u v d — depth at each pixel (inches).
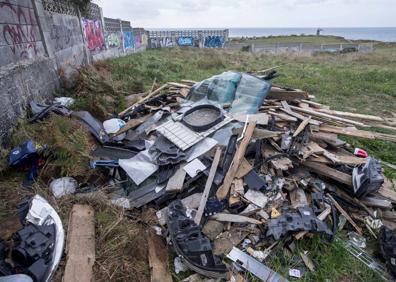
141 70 440.5
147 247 106.7
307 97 201.2
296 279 100.1
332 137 159.3
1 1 162.9
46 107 175.9
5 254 86.5
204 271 94.3
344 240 116.7
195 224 105.2
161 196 125.3
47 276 84.0
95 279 88.8
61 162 130.6
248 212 118.5
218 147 137.2
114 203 122.2
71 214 109.0
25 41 192.2
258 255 106.4
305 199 126.0
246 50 1108.5
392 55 810.8
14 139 144.2
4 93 149.3
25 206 107.2
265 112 173.5
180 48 1061.1
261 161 139.3
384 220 127.0
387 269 105.0
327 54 920.3
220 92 185.6
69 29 318.0
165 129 153.1
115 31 659.4
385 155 187.5
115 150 153.7
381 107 304.2
